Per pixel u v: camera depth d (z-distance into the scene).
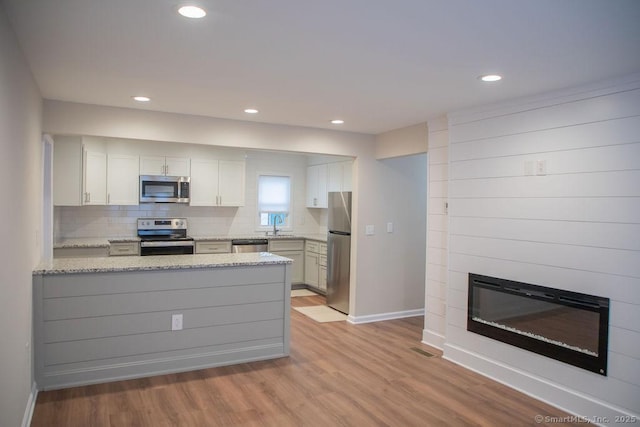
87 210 6.29
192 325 3.83
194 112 4.30
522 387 3.54
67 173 5.45
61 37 2.38
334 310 6.11
